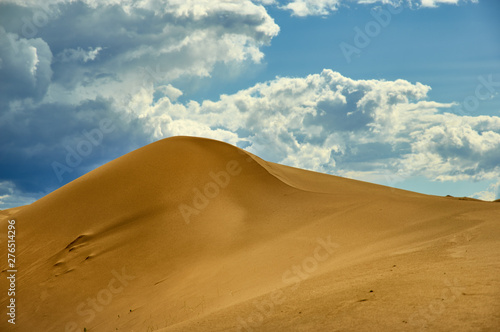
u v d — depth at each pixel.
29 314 20.55
